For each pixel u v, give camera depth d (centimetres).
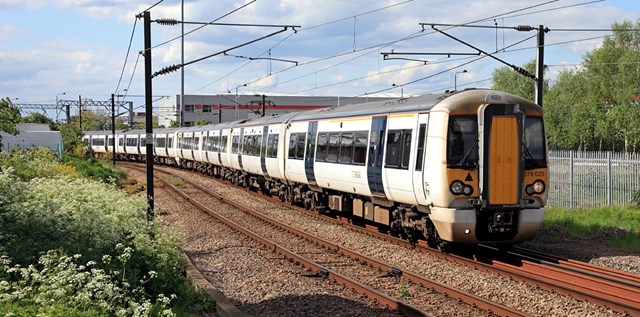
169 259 1178
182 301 1047
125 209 1390
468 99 1394
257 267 1388
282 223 1961
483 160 1369
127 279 969
